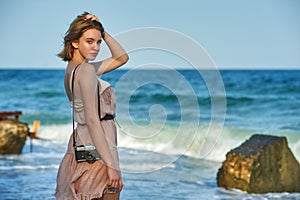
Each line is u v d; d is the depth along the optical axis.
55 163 11.19
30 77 43.78
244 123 20.00
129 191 8.30
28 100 31.75
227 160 8.66
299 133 17.69
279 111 23.72
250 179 8.30
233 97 25.72
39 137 17.09
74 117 3.60
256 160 8.35
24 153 12.98
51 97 32.59
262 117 21.81
